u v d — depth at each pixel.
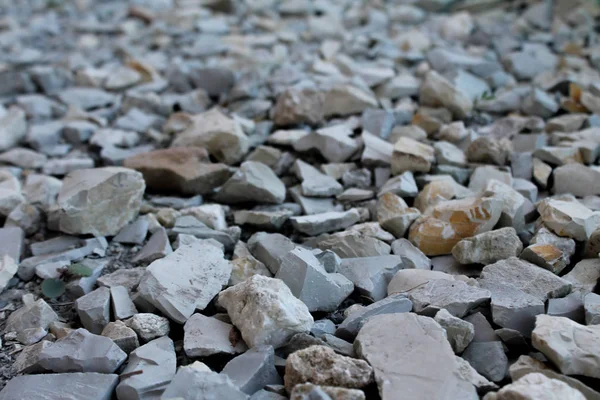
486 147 0.65
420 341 0.47
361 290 0.53
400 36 0.95
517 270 0.53
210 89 0.82
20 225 0.61
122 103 0.81
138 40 1.03
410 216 0.58
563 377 0.46
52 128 0.75
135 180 0.60
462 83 0.77
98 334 0.52
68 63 0.92
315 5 1.13
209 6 1.15
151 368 0.48
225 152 0.68
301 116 0.72
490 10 1.07
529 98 0.74
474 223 0.56
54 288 0.55
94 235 0.59
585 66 0.82
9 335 0.52
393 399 0.45
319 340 0.48
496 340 0.49
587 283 0.52
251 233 0.61
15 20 1.13
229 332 0.50
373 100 0.74
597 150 0.65
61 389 0.47
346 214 0.60
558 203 0.57
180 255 0.55
